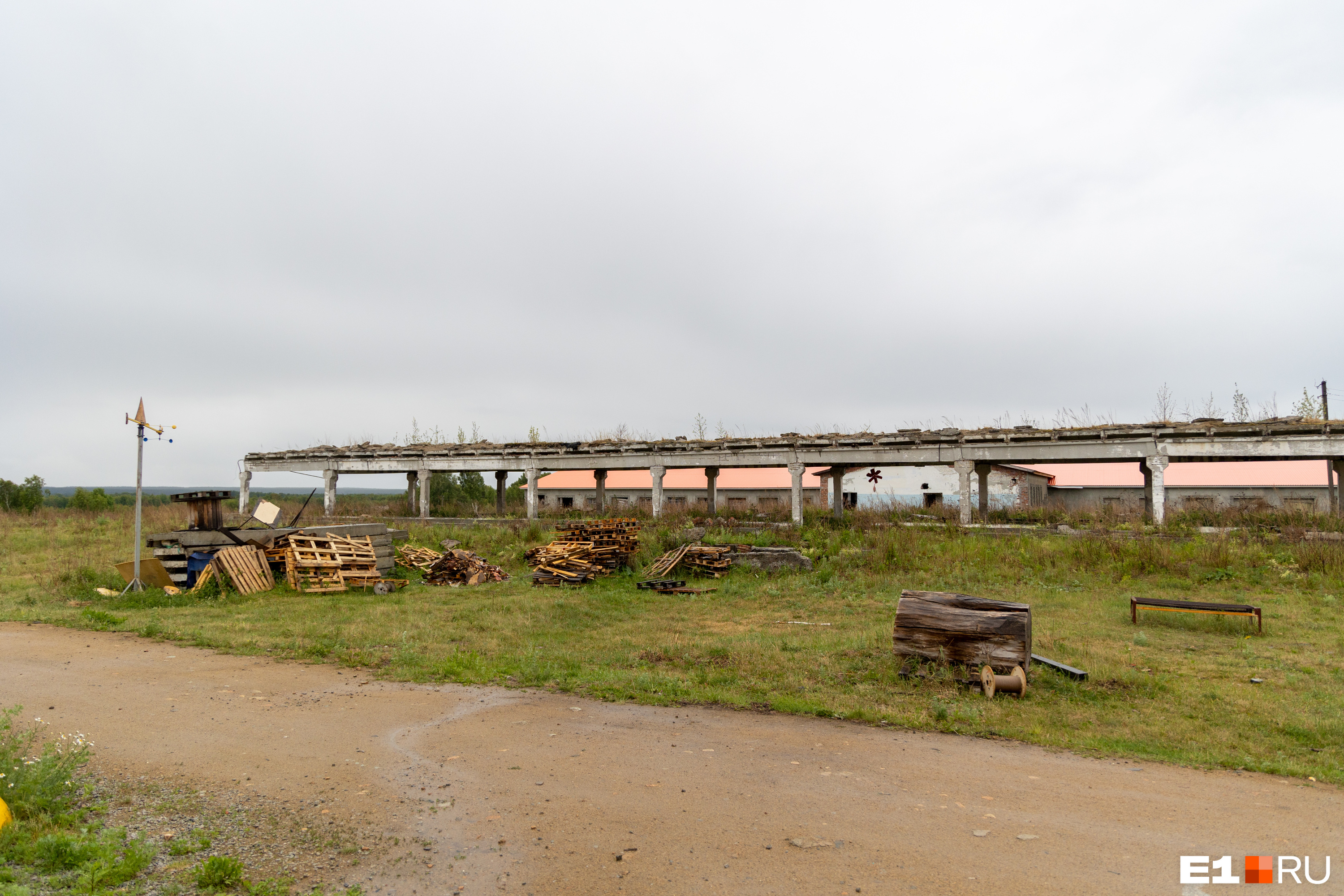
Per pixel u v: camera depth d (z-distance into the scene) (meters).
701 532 23.39
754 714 7.83
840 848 4.69
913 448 27.31
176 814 5.00
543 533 25.70
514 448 33.94
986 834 4.91
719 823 5.04
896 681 9.14
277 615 13.34
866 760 6.39
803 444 28.81
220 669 9.20
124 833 4.54
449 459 35.03
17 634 11.20
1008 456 26.00
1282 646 11.11
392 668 9.41
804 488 44.44
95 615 12.20
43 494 50.12
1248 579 16.19
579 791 5.55
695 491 44.69
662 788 5.66
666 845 4.68
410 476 39.97
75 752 5.54
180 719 7.10
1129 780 6.01
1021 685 8.46
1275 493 34.44
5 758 5.26
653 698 8.24
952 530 23.28
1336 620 12.90
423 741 6.63
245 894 3.97
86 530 30.64
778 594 16.70
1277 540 19.30
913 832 4.93
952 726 7.44
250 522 28.09
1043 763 6.42
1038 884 4.24
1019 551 19.17
